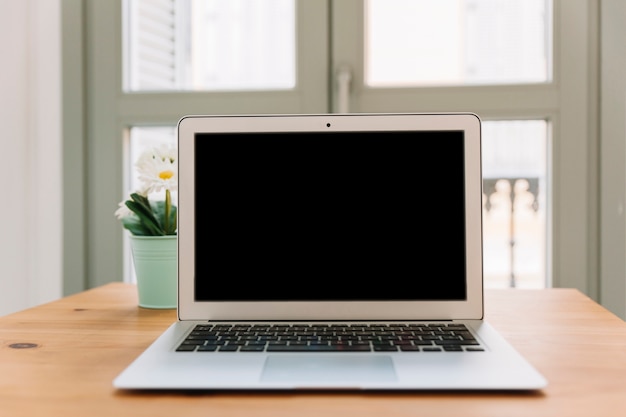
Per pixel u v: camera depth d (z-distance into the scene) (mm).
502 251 1398
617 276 1234
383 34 1344
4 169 1276
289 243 721
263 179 729
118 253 1341
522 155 1333
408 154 725
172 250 860
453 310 707
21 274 1322
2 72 1268
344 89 1282
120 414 443
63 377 532
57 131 1339
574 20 1250
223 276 719
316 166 729
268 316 712
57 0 1332
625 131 1222
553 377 525
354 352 570
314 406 458
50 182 1341
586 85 1251
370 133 728
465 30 1339
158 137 1387
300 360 546
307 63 1311
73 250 1337
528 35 1326
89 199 1348
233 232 723
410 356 556
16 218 1308
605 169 1237
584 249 1254
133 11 1385
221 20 1381
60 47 1334
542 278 1331
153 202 889
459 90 1286
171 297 864
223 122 731
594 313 815
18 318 795
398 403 463
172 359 549
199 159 729
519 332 701
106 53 1338
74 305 895
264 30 1365
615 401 467
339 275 717
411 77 1347
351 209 723
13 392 492
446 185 720
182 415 441
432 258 714
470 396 478
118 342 661
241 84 1381
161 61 1391
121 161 1342
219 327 673
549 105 1264
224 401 470
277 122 731
